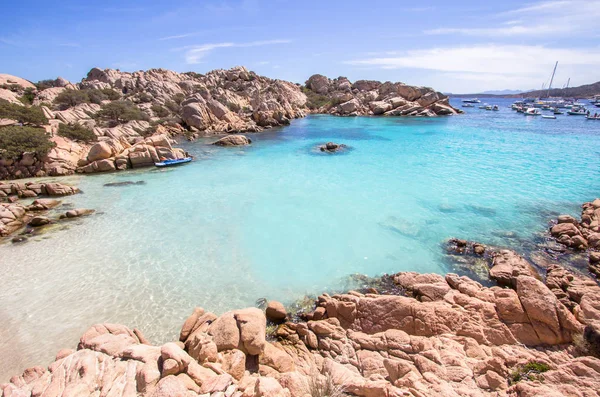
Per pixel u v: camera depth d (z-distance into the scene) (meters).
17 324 10.62
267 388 6.03
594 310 9.09
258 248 15.35
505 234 16.11
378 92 87.62
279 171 28.45
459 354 7.99
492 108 102.50
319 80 107.25
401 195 21.89
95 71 75.38
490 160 31.31
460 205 19.95
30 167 27.25
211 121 55.59
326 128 56.72
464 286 10.84
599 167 27.94
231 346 8.43
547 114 80.44
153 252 15.03
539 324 8.53
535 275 12.14
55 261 14.26
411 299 10.12
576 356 7.91
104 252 15.02
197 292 12.26
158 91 65.75
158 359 7.22
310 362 8.88
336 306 10.44
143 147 30.83
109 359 7.32
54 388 6.66
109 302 11.67
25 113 34.00
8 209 18.25
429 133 49.19
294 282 12.84
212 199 21.56
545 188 22.72
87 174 28.09
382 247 15.25
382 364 8.22
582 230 15.72
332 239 16.09
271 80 99.19
